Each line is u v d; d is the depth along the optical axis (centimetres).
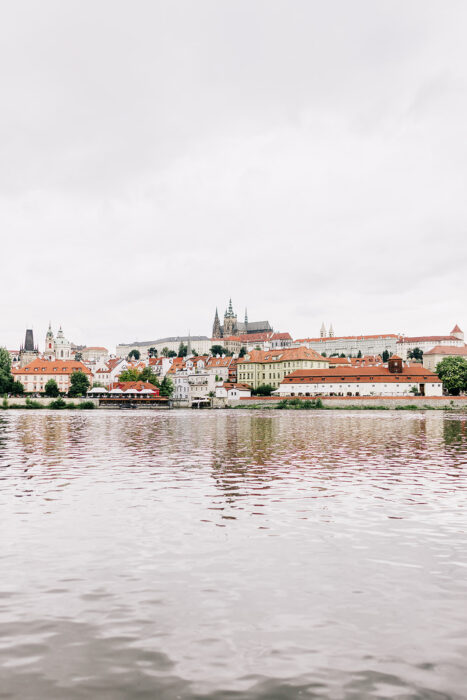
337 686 1030
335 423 10056
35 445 5519
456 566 1677
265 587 1505
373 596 1446
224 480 3228
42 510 2402
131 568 1650
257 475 3438
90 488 2950
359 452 4859
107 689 1022
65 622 1293
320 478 3312
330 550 1831
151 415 14200
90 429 8150
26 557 1747
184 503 2555
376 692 1009
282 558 1747
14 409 18962
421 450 5062
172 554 1781
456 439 6338
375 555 1780
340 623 1288
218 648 1173
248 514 2333
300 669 1090
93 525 2141
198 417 12900
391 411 16675
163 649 1168
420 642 1198
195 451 4944
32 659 1127
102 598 1428
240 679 1055
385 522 2202
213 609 1363
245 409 19162
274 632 1243
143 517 2273
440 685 1033
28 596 1440
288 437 6619
